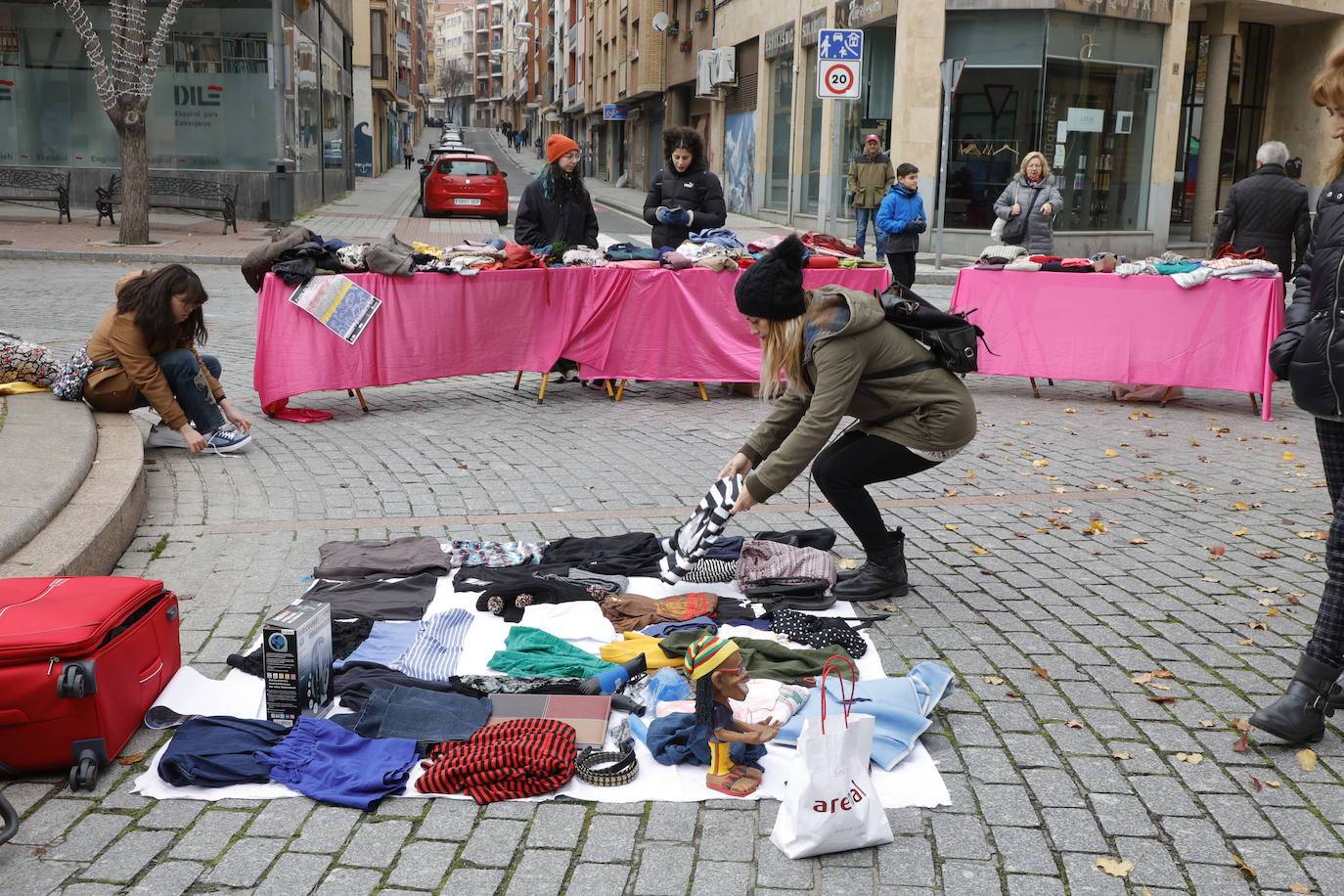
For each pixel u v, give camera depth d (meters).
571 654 3.88
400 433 7.44
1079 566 5.08
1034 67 19.48
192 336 6.58
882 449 4.32
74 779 3.04
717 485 4.32
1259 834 2.93
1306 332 3.44
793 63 26.70
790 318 4.01
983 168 20.12
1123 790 3.14
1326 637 3.33
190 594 4.46
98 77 17.34
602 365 8.67
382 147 58.94
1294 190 9.93
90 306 12.22
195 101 23.72
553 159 8.98
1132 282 8.82
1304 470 7.00
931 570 4.98
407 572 4.65
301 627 3.30
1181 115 23.53
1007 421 8.40
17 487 4.81
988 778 3.20
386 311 7.89
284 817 2.94
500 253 8.45
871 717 2.85
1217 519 5.89
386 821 2.94
